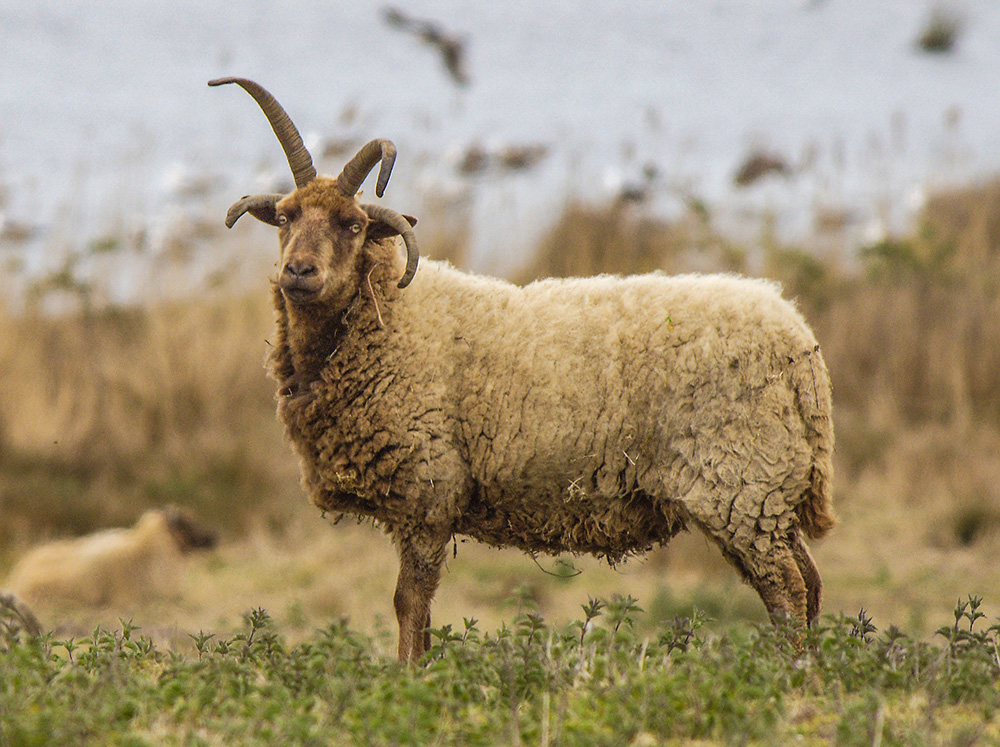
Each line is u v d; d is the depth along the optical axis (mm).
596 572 48531
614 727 13062
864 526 52844
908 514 53531
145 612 40938
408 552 20812
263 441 58812
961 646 17234
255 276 63594
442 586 45531
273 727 13414
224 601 43250
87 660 16906
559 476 20312
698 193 72625
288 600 42000
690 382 19859
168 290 62688
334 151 57438
